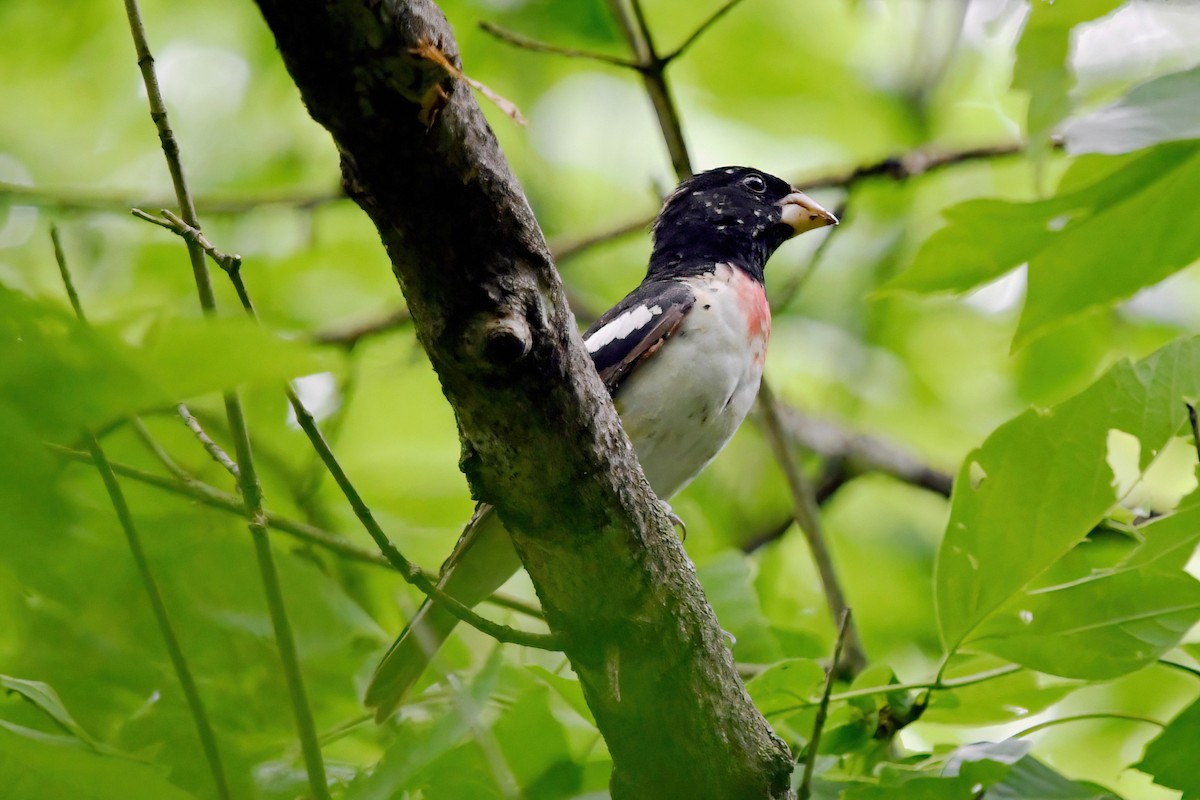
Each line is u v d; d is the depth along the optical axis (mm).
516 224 4844
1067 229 8047
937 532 14945
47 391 3402
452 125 4504
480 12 14164
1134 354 14664
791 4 15273
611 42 14492
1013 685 7738
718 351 9359
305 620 7430
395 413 12859
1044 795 6578
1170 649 6973
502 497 5488
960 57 15109
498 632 5652
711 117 16031
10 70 13938
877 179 12898
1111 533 8039
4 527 3816
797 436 14680
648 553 5691
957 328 15555
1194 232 7980
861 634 14258
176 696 6926
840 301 15727
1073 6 6980
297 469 10586
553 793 7141
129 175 14406
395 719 7746
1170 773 6648
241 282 5723
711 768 6043
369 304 14109
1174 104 6816
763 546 14328
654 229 11219
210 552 7160
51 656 6695
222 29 14391
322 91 4324
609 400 5504
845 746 7707
